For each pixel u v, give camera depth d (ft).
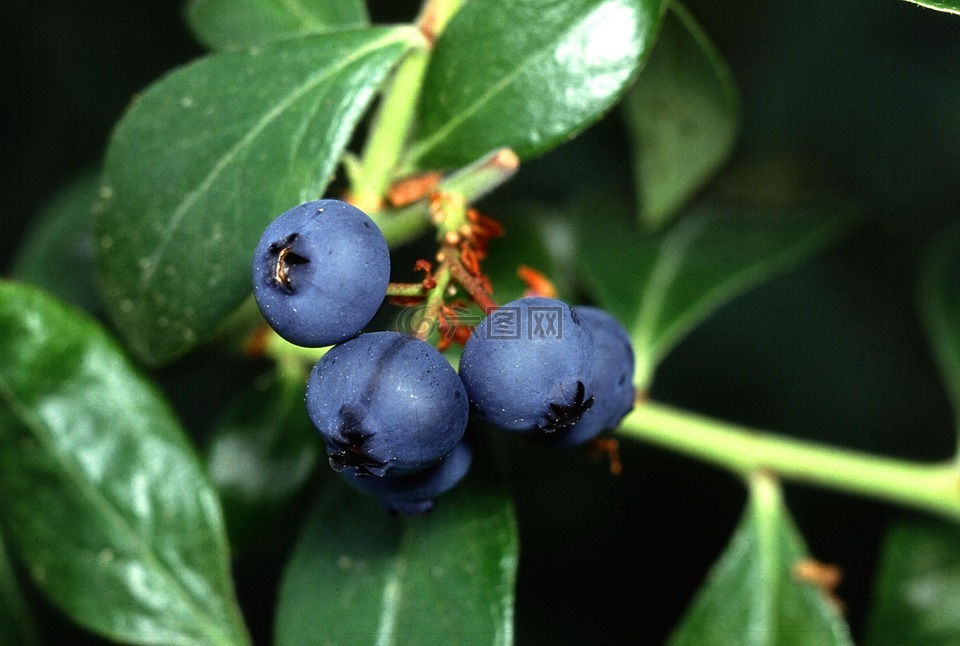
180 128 0.52
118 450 0.56
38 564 0.56
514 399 0.47
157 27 0.91
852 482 0.60
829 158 0.82
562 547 0.83
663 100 0.62
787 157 0.78
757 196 0.74
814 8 0.83
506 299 0.62
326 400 0.47
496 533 0.53
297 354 0.60
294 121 0.52
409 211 0.54
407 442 0.46
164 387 0.86
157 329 0.52
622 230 0.70
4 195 0.90
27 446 0.56
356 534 0.54
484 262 0.62
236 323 0.58
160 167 0.52
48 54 0.91
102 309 0.68
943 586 0.64
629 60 0.53
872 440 0.83
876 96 0.83
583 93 0.53
